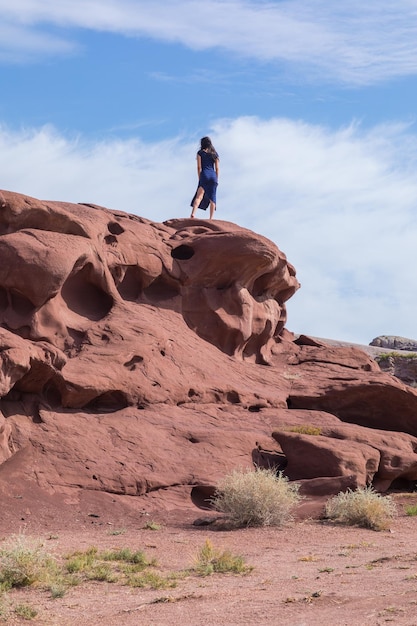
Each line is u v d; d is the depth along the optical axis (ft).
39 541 37.86
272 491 52.13
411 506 60.54
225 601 30.58
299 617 27.07
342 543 45.42
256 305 82.02
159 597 31.55
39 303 63.26
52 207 65.98
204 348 75.31
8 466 53.11
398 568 36.40
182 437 62.08
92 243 68.13
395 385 74.95
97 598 31.86
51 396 59.82
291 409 74.79
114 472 55.93
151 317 72.59
